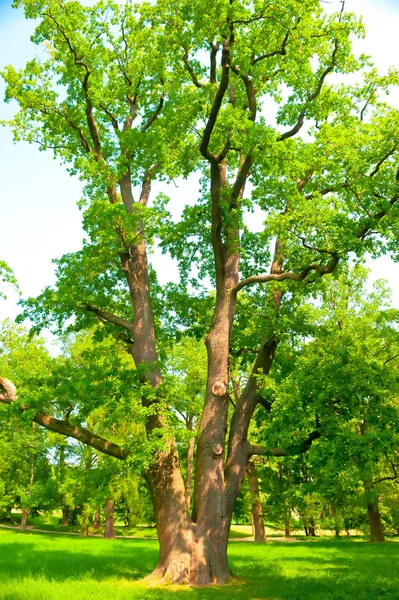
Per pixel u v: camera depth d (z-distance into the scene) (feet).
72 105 59.67
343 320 104.01
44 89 58.90
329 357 45.19
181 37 48.21
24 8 55.57
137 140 54.39
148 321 53.21
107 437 88.58
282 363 52.13
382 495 101.91
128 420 45.78
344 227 42.11
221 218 50.44
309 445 46.32
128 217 46.29
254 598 35.96
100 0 57.06
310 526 148.25
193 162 56.65
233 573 46.65
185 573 42.80
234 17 42.39
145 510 120.06
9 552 67.05
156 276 60.95
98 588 37.47
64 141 61.46
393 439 40.50
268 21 46.34
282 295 55.77
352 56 56.39
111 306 57.62
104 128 61.57
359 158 47.37
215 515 45.96
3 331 117.80
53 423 46.88
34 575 44.45
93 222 47.50
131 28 59.26
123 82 61.00
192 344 102.42
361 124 52.85
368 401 44.75
